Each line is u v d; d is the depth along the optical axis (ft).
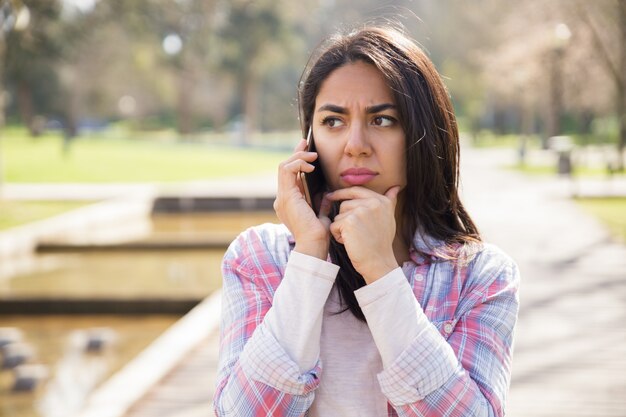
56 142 129.29
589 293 22.33
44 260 35.76
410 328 3.96
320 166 4.44
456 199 4.63
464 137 175.42
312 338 4.02
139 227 46.24
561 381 14.33
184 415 12.64
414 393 3.90
